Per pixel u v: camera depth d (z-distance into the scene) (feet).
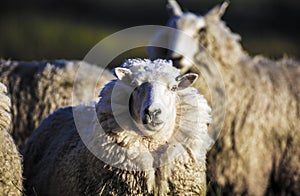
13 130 63.77
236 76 65.00
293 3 212.02
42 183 50.29
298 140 64.59
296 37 180.75
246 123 63.46
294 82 66.59
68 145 49.32
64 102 63.72
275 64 68.69
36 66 67.00
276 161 64.28
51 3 203.72
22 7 195.00
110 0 218.38
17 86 65.26
